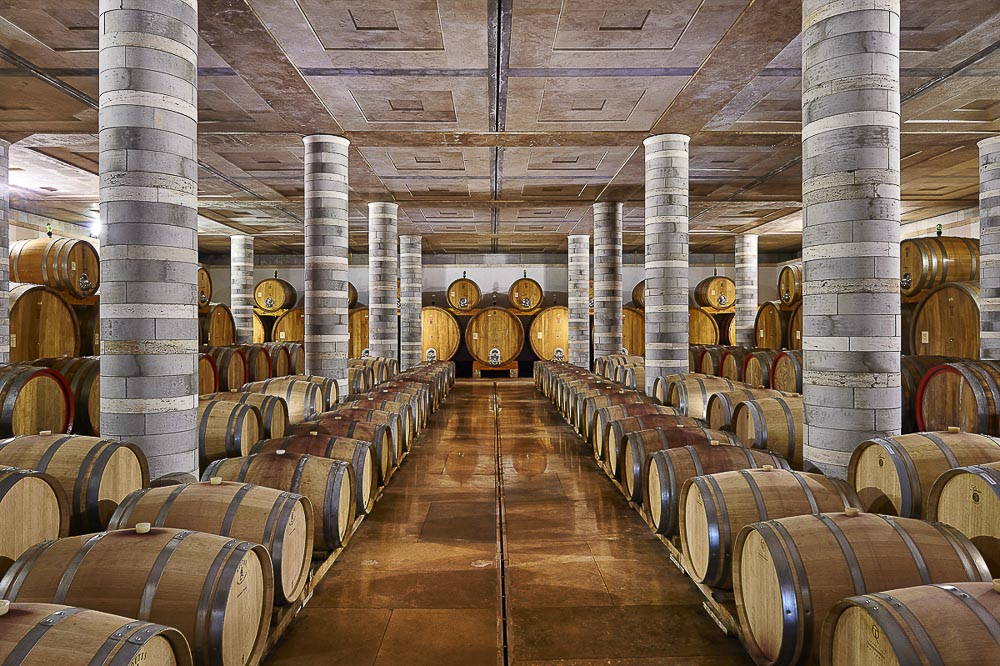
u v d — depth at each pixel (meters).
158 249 5.71
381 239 18.77
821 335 6.10
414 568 5.71
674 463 5.63
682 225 11.93
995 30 7.79
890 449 4.93
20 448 4.93
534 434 12.70
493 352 25.97
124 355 5.67
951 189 16.91
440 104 10.37
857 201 5.87
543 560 5.90
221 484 4.48
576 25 7.73
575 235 24.52
